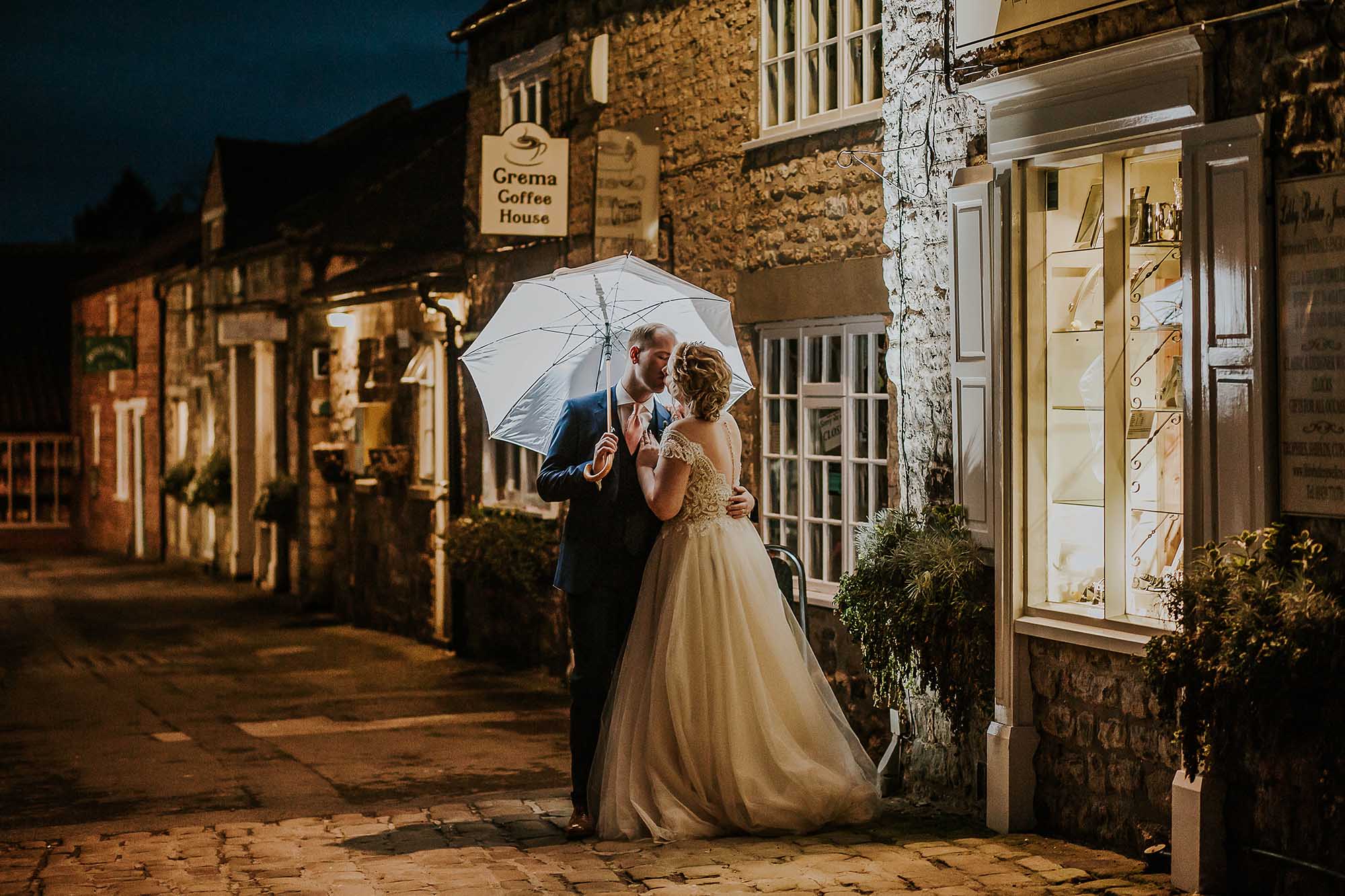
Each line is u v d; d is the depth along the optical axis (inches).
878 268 299.4
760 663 226.1
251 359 906.1
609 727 226.4
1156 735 205.9
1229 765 187.8
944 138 255.8
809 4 332.5
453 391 562.3
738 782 220.1
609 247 436.1
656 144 394.3
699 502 225.1
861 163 298.5
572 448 231.9
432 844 223.1
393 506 642.8
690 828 219.9
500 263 533.0
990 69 243.4
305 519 761.0
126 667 550.9
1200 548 189.3
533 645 506.3
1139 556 217.3
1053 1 222.5
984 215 235.1
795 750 227.1
